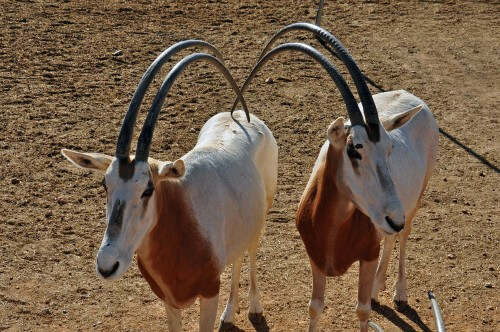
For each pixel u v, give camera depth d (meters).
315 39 18.66
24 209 10.30
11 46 16.53
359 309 7.39
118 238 5.57
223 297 8.78
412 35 19.59
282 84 15.62
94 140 12.55
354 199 6.61
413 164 8.08
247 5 21.34
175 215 6.26
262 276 9.22
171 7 20.59
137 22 19.05
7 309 8.27
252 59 16.91
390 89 15.95
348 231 7.04
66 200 10.60
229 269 9.41
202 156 7.04
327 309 8.65
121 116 13.57
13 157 11.74
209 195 6.69
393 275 9.51
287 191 11.37
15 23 18.11
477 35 19.83
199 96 14.61
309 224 7.27
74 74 15.33
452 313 8.71
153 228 6.10
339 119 6.50
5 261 9.11
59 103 13.91
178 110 13.91
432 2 22.86
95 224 10.05
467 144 13.57
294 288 9.01
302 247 9.90
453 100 15.61
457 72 17.17
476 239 10.33
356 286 9.15
